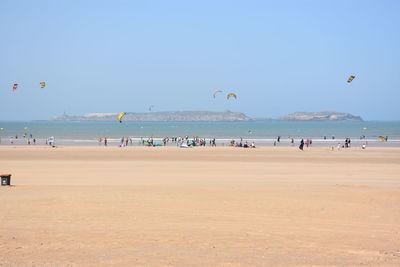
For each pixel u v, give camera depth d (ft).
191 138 306.14
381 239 35.86
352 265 28.02
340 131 467.93
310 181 83.76
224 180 83.97
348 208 50.44
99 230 37.24
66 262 27.66
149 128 553.64
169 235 35.76
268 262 28.35
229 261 28.40
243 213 46.52
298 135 370.94
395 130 495.00
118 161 127.13
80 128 543.80
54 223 39.99
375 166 118.42
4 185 69.31
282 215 45.88
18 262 27.58
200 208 48.78
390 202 54.85
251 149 176.45
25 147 184.03
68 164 117.19
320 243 34.14
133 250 30.94
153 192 60.18
